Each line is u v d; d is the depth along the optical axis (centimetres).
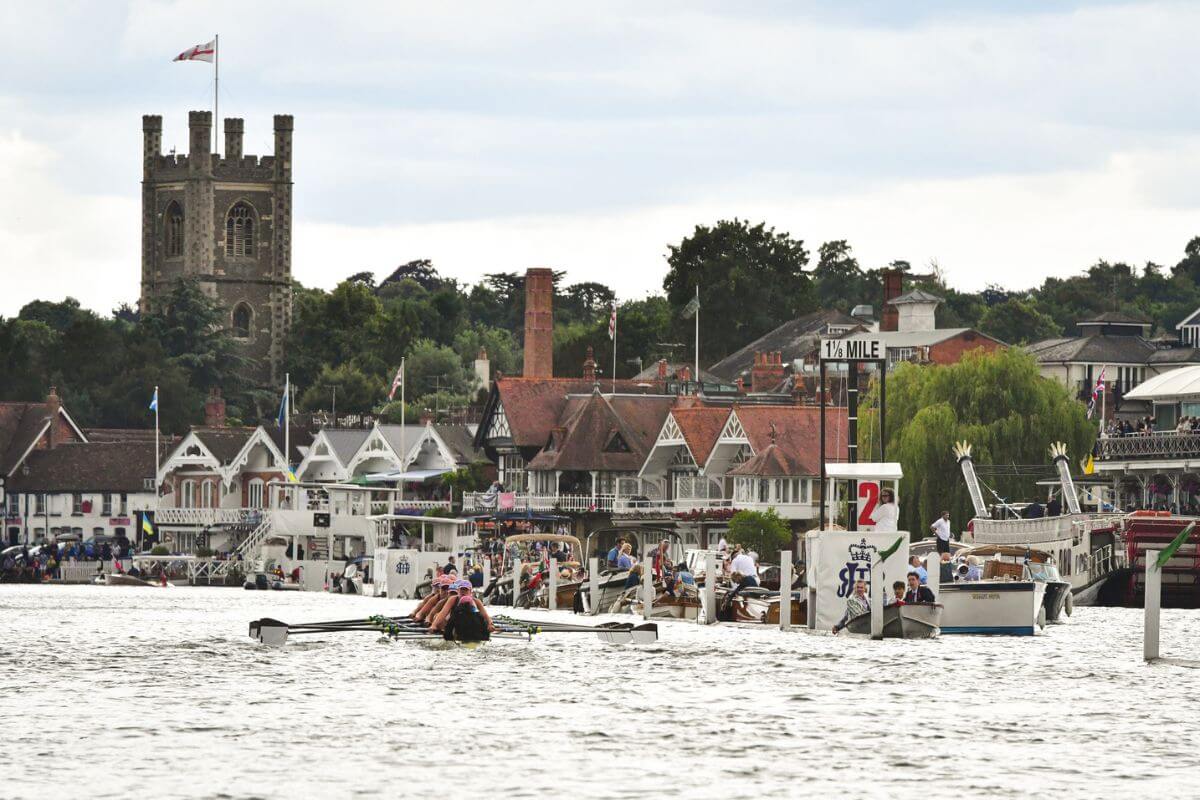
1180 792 10169
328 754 11175
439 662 16900
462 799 9869
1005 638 19850
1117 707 13500
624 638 18150
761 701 13812
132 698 13900
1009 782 10412
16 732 12006
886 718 12862
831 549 19575
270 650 18325
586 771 10644
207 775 10475
